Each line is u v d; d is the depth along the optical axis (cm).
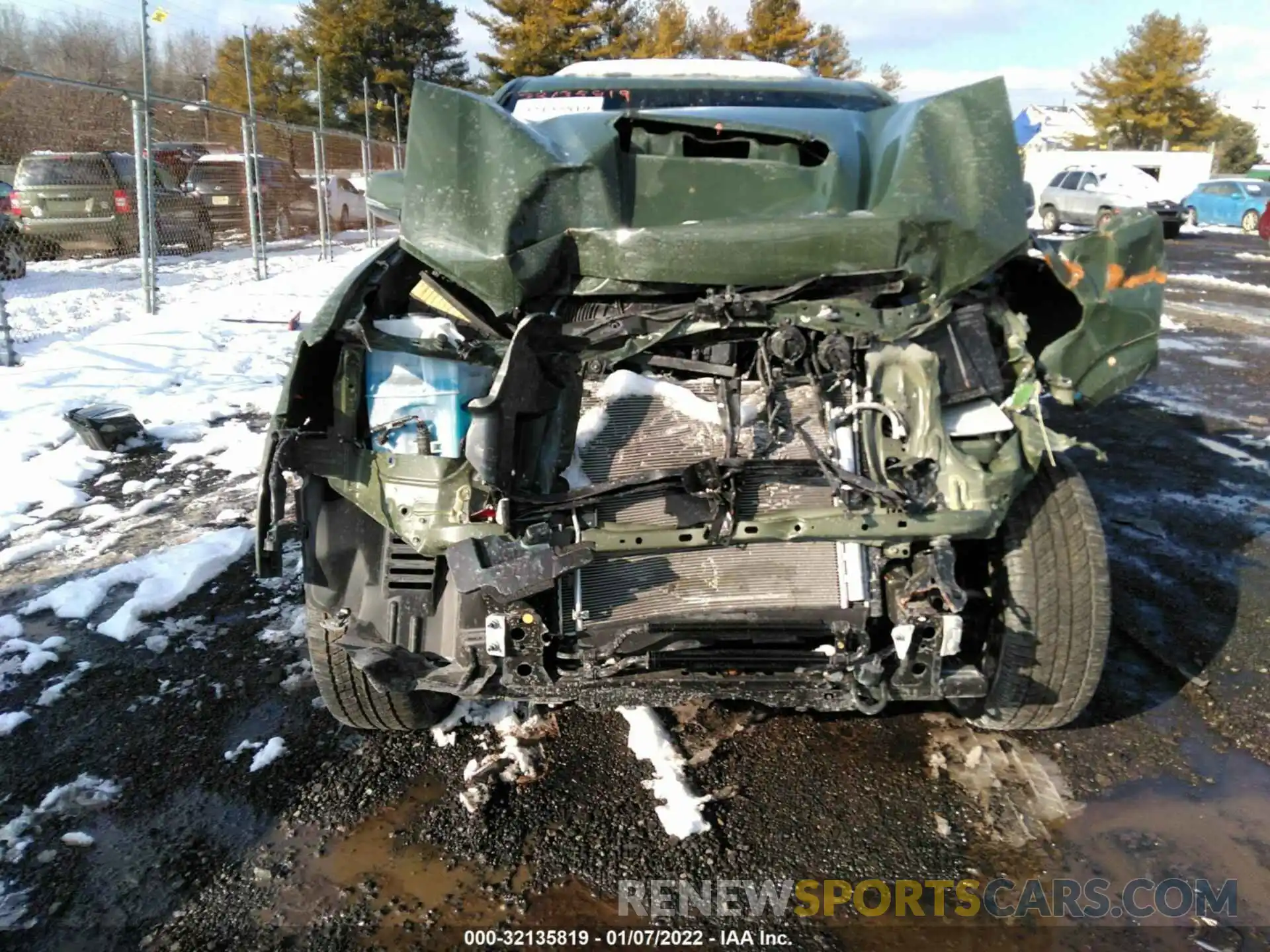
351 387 239
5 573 411
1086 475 505
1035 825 245
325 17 3297
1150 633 338
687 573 240
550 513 230
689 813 249
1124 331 259
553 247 250
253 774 271
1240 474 505
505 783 264
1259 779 262
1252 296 1209
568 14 3516
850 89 409
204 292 1138
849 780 263
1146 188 2214
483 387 240
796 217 249
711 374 252
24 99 1182
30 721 298
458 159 259
